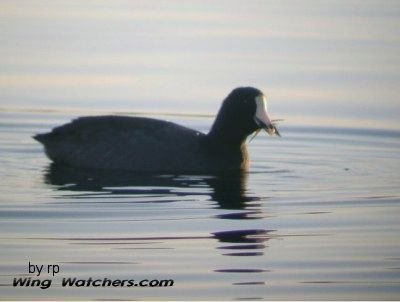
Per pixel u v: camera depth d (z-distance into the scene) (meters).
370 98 20.66
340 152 17.47
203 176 15.34
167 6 29.14
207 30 25.89
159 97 20.66
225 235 12.48
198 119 19.38
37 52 23.73
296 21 27.25
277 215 13.37
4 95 20.78
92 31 25.53
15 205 13.62
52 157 16.09
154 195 14.22
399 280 11.10
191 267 11.41
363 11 28.73
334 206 13.87
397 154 17.34
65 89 21.16
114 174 15.34
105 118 16.05
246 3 29.92
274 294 10.72
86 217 13.14
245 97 15.73
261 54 23.66
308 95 20.84
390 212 13.58
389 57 23.61
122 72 22.23
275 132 15.71
